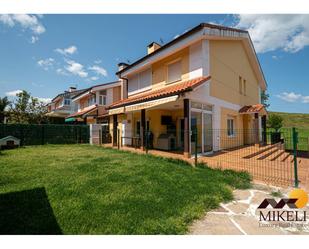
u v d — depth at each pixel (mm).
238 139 18094
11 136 18312
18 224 3910
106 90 27125
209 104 13586
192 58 13656
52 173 7816
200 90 12398
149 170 8281
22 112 26109
